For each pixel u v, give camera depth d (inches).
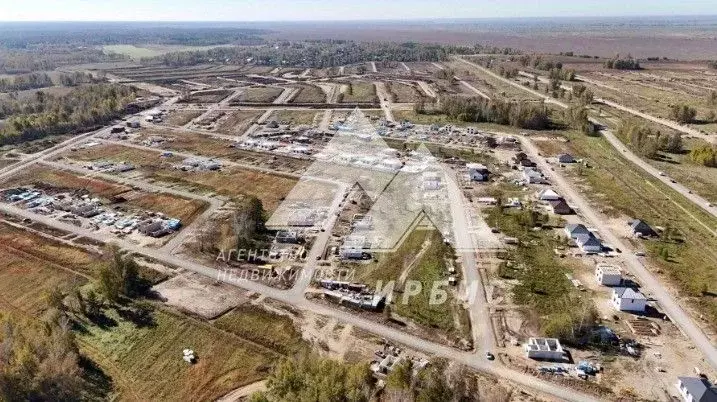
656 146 5285.4
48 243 3535.9
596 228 3634.4
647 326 2556.6
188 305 2785.4
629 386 2177.7
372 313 2684.5
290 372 2113.7
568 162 5123.0
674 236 3499.0
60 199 4330.7
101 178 4847.4
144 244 3489.2
